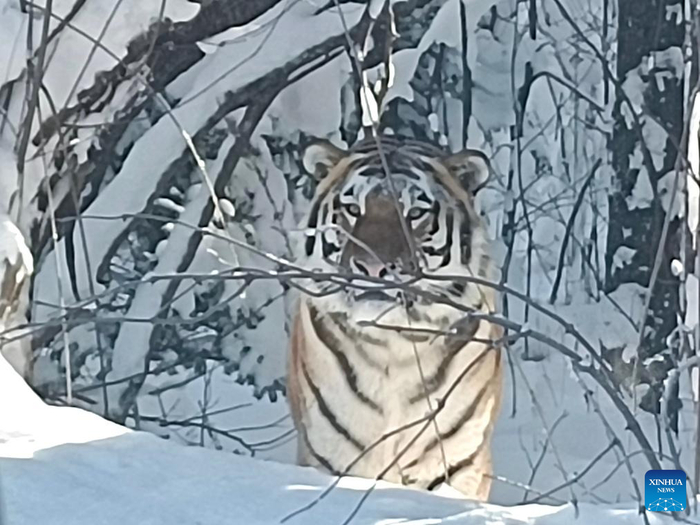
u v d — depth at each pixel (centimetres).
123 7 692
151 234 894
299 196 875
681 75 769
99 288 771
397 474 527
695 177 458
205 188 793
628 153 861
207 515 290
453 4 823
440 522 296
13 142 655
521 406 765
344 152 578
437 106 1044
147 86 640
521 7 1093
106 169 791
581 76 1072
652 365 682
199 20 713
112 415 704
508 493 621
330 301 527
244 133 796
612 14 996
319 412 541
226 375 881
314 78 870
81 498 293
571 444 691
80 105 695
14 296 557
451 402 529
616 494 594
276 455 669
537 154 1122
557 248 1103
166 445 339
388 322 518
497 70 1131
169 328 837
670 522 311
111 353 750
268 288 917
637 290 895
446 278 423
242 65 751
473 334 531
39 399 389
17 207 621
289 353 586
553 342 406
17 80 665
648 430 667
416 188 550
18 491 292
